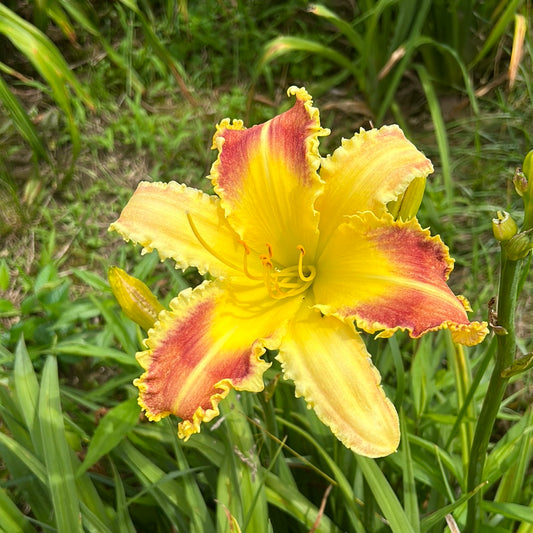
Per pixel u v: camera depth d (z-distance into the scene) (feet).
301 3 1.99
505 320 0.74
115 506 1.10
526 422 1.08
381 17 1.80
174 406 0.75
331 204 0.82
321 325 0.79
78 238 1.66
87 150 1.80
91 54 1.95
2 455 1.02
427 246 0.76
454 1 1.73
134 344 1.23
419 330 0.72
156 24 2.00
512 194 1.68
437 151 1.78
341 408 0.73
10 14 1.53
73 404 1.18
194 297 0.82
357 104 1.86
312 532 0.80
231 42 1.97
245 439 0.98
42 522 1.00
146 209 0.87
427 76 1.72
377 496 0.89
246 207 0.86
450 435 1.05
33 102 1.87
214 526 1.01
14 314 1.47
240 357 0.77
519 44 1.62
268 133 0.85
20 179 1.74
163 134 1.79
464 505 1.01
